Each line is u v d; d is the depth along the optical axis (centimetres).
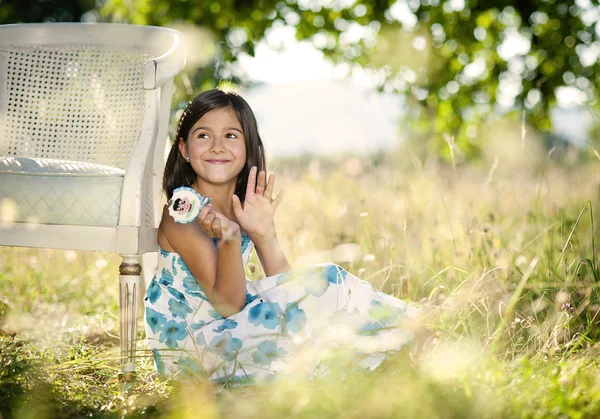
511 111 830
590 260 261
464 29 798
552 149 345
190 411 174
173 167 245
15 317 264
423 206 381
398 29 775
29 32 270
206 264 216
